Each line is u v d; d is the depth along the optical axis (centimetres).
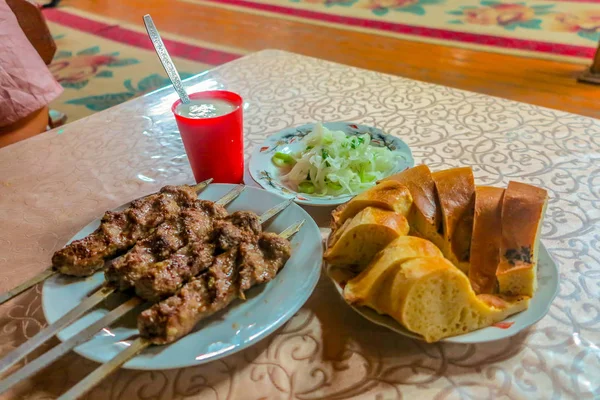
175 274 65
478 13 329
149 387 58
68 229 88
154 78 297
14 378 51
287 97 137
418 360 59
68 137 121
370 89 139
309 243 72
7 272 78
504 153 102
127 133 122
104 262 71
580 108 211
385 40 306
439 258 57
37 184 103
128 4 452
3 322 68
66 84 296
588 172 93
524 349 59
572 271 70
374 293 60
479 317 57
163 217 77
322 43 312
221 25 371
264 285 66
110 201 95
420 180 72
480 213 65
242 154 95
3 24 154
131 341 58
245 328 59
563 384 55
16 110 154
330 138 100
